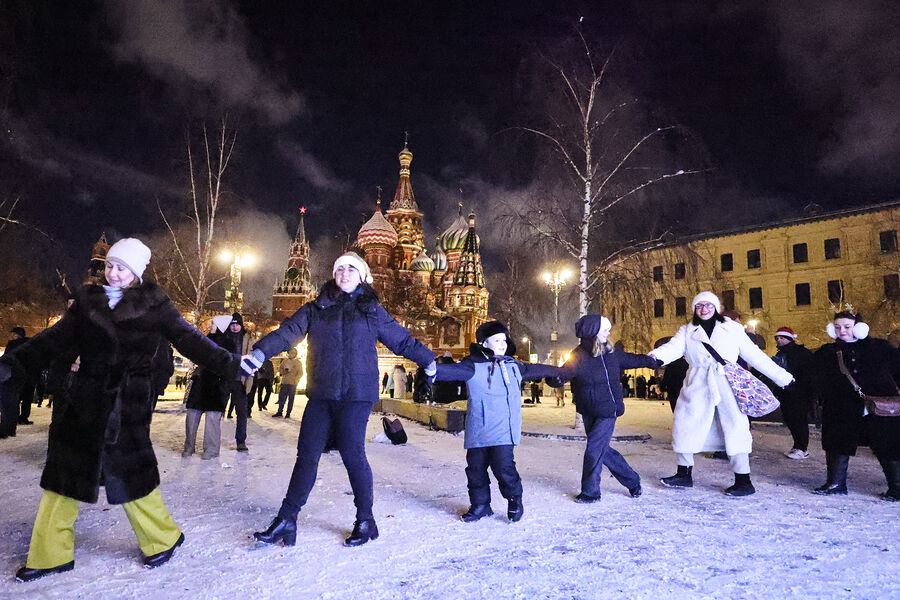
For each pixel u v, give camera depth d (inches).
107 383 131.5
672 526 179.3
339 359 154.6
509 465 183.5
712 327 241.3
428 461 303.7
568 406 924.6
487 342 194.7
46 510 129.6
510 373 190.4
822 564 144.8
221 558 142.7
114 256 136.4
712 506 207.2
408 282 2481.5
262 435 411.5
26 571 126.6
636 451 355.3
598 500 212.5
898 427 215.5
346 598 119.6
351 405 156.6
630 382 1408.7
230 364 139.9
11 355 128.1
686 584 130.4
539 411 749.9
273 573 133.0
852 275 1679.4
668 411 799.1
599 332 218.5
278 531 153.7
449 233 3105.3
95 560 139.9
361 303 158.2
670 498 219.6
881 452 218.5
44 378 423.2
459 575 134.2
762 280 1854.1
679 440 237.9
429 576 133.2
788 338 350.3
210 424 297.9
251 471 262.8
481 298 2546.8
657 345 361.7
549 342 1144.2
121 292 137.0
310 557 144.6
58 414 131.4
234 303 968.9
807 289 1770.4
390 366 1542.8
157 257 769.6
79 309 133.5
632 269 479.8
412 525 176.6
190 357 140.6
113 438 129.3
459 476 260.5
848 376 227.6
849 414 228.4
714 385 231.5
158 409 617.9
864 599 123.2
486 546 156.6
